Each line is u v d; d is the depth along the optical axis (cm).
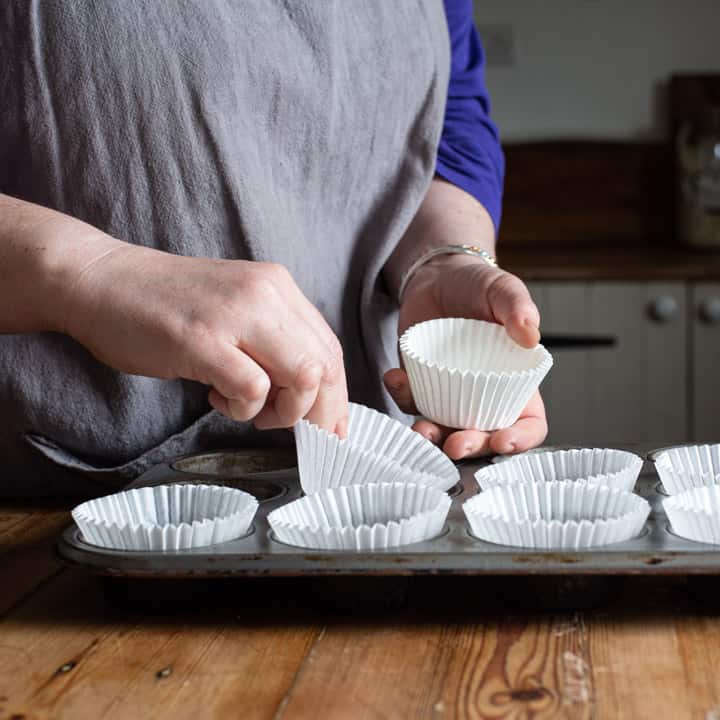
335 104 99
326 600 62
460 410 90
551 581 61
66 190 92
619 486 75
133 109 90
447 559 62
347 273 108
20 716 51
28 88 89
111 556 63
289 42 95
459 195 116
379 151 105
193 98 91
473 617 62
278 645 59
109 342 74
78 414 93
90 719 51
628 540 64
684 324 258
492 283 97
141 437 95
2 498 95
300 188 101
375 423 89
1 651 59
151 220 93
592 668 55
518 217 307
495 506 70
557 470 84
